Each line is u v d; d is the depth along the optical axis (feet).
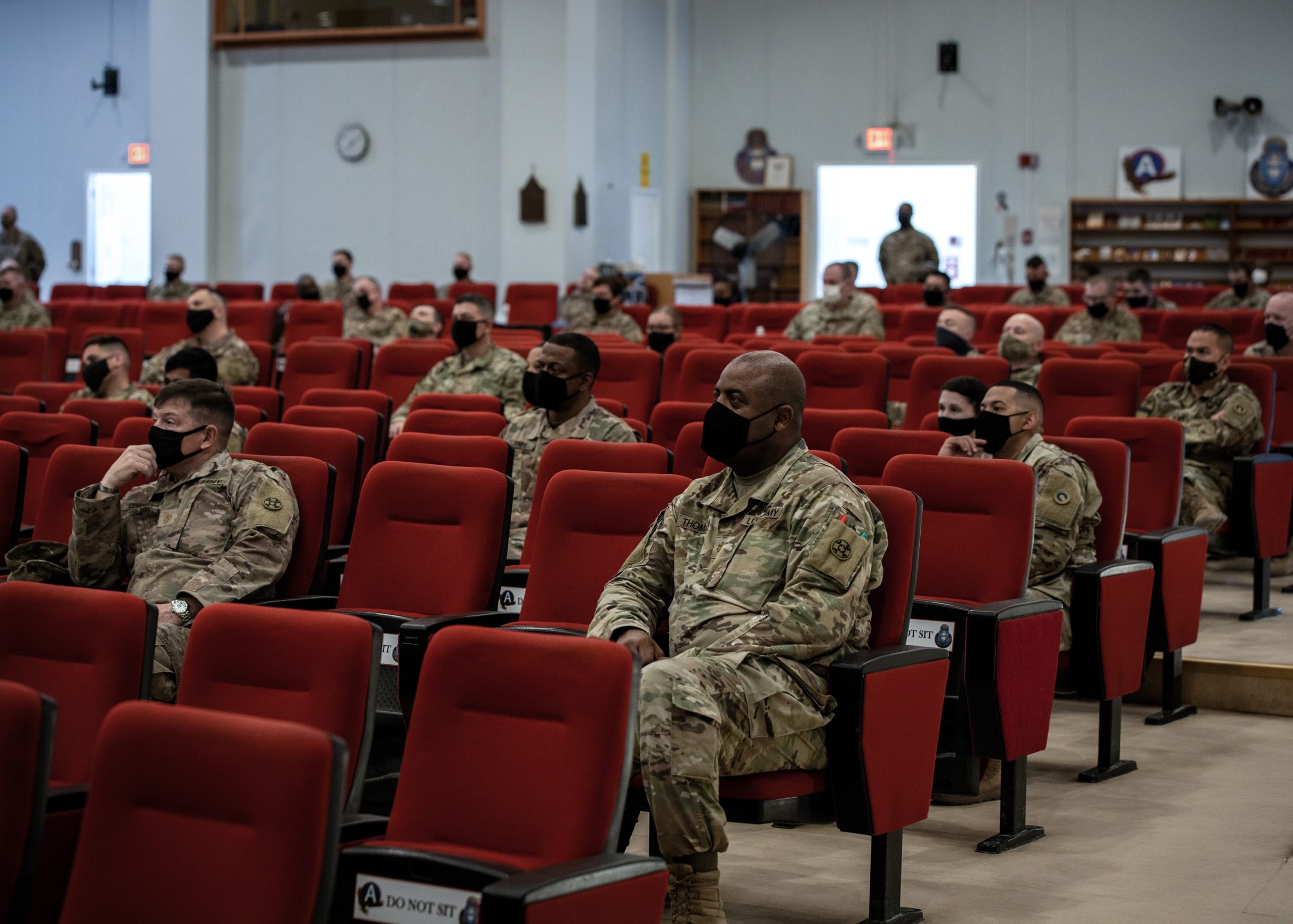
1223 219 54.75
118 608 8.46
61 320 37.86
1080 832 11.22
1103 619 12.19
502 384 21.17
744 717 8.66
